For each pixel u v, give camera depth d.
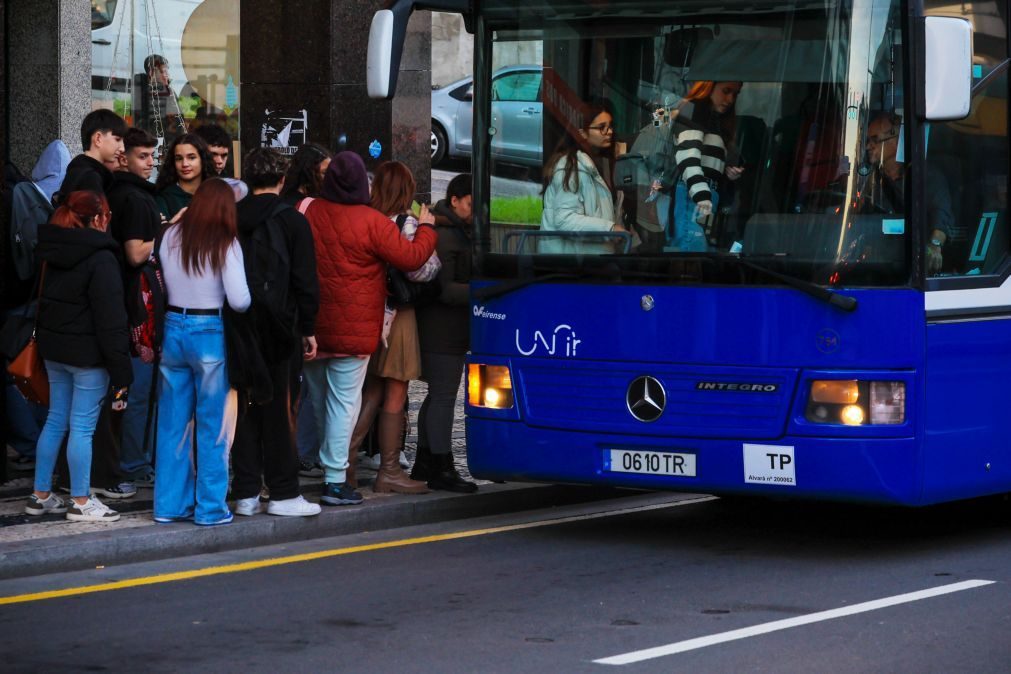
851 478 14.02
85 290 14.90
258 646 11.56
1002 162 15.10
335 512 16.02
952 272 14.46
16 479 17.39
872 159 13.96
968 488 14.68
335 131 25.42
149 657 11.25
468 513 17.12
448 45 46.81
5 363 17.05
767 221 14.27
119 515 15.49
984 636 11.87
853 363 13.99
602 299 14.99
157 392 15.59
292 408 15.95
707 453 14.52
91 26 23.98
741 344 14.34
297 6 25.33
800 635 11.89
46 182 18.16
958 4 14.52
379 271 16.09
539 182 15.36
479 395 15.78
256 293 14.98
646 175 14.81
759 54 14.34
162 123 25.28
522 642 11.69
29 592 13.29
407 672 10.85
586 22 15.10
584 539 15.90
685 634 11.93
